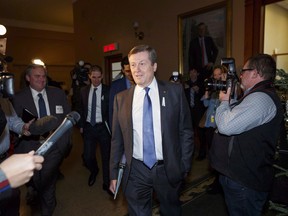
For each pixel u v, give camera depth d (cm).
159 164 155
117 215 233
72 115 81
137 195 161
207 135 301
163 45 491
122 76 249
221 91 142
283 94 166
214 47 399
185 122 159
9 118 168
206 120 300
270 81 134
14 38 910
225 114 131
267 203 158
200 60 422
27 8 793
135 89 159
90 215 234
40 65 209
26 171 65
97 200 264
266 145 127
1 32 160
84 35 738
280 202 160
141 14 533
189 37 436
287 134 157
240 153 129
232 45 375
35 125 166
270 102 126
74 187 298
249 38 350
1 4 748
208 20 403
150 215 168
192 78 392
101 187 296
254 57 137
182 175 159
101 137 275
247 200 132
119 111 161
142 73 149
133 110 156
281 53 418
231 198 136
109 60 668
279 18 421
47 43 983
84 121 286
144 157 154
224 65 156
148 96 153
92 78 276
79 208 248
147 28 522
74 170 359
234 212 136
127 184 161
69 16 891
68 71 1033
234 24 369
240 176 129
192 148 162
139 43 548
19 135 178
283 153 144
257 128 125
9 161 64
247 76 138
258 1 338
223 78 161
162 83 159
